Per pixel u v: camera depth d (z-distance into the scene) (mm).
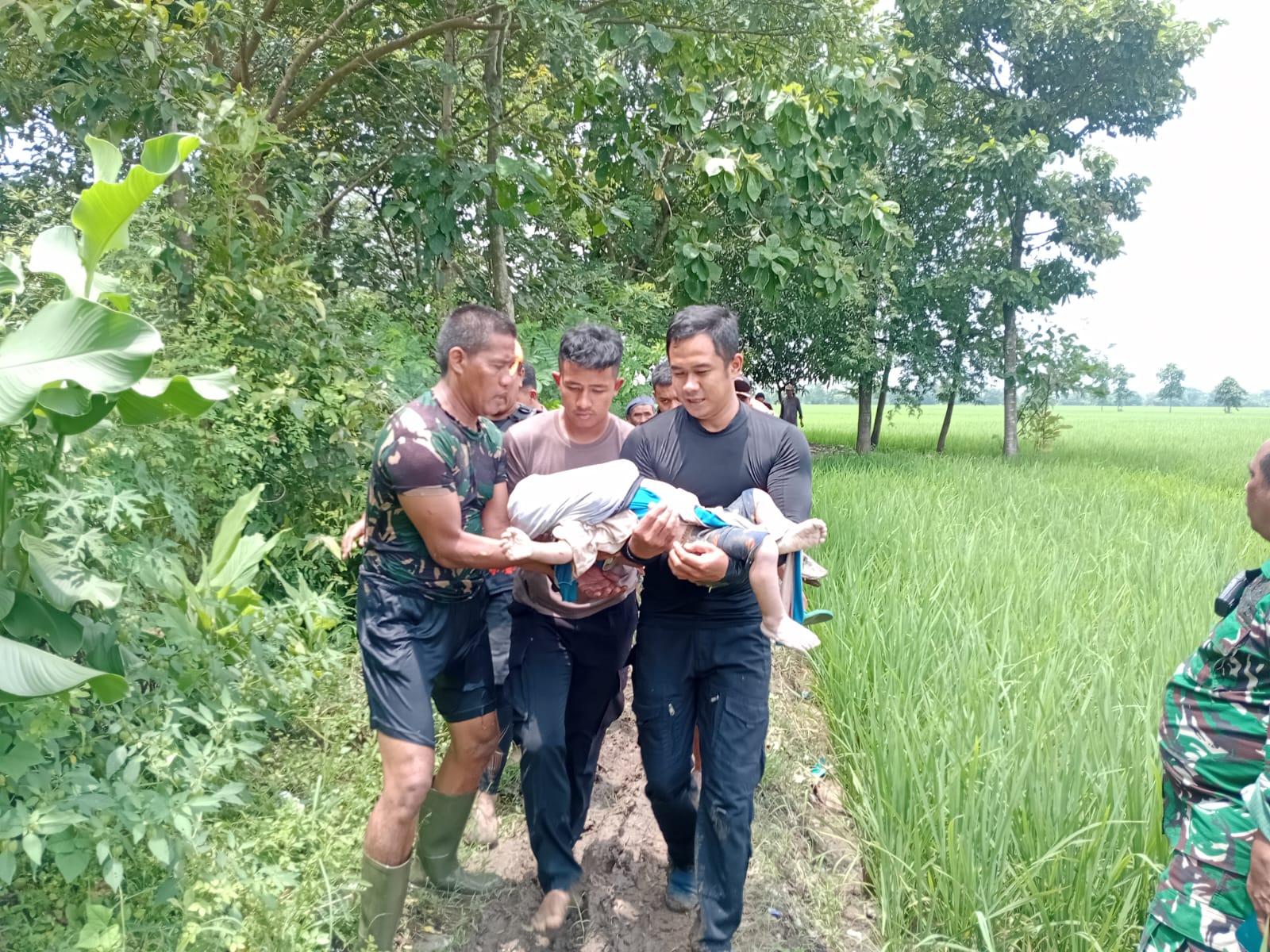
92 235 2973
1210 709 2314
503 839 3820
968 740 3883
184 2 6316
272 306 5414
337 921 2973
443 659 2969
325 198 9344
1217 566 7777
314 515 5574
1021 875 3133
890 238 10102
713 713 3029
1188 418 79250
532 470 3369
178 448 4395
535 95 9430
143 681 3527
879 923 3410
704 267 9336
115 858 2705
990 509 10945
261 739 3715
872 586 6730
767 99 9023
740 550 2766
